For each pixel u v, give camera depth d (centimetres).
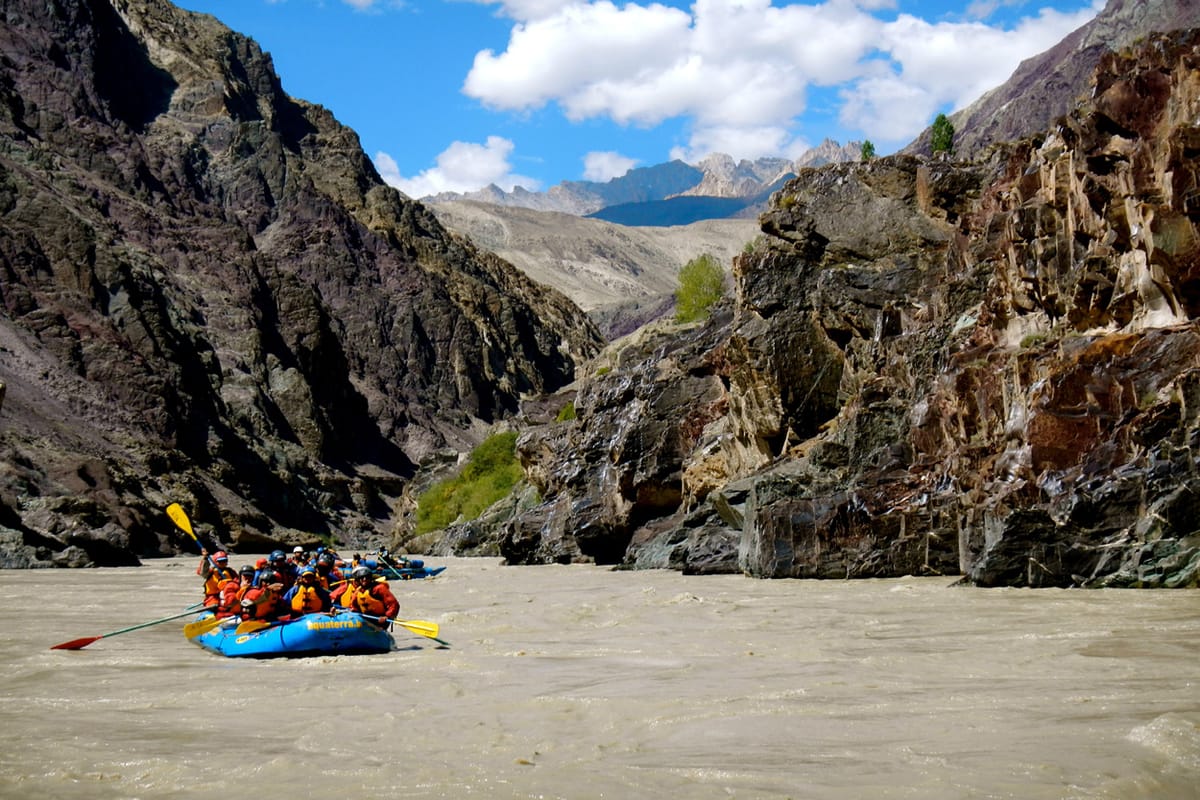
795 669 1609
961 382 3359
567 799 963
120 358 12225
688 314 8444
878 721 1211
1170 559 2414
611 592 3306
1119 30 15050
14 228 13388
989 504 2898
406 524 10700
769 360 4397
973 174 4319
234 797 998
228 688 1586
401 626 2212
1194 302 2744
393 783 1027
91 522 6519
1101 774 956
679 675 1599
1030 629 1900
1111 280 3005
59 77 18312
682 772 1034
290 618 2039
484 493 8756
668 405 5122
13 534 5662
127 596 3622
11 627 2553
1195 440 2458
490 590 3672
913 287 4231
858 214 4456
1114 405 2752
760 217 4566
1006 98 18162
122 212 16312
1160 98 2881
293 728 1288
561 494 5784
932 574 3155
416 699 1466
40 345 12019
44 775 1080
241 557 8731
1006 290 3450
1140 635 1759
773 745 1123
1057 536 2566
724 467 4753
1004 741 1084
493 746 1170
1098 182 3017
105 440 10569
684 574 3978
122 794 1016
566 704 1391
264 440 13988
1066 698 1277
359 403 17688
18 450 8075
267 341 16112
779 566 3356
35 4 19125
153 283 14512
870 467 3628
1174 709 1188
